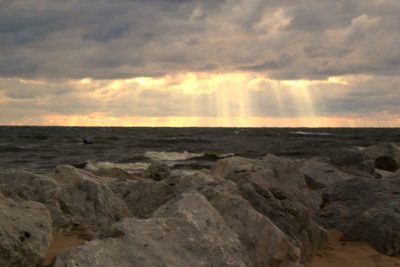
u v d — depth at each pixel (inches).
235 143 2178.9
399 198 402.0
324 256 324.2
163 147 1879.9
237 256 239.0
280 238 272.7
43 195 320.2
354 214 401.4
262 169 435.2
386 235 348.8
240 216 283.0
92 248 213.0
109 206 329.7
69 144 2065.7
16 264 228.4
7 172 332.5
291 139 2657.5
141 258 217.5
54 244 273.0
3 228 230.4
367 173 612.4
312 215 410.0
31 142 2228.1
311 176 524.4
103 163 970.7
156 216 259.8
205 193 311.4
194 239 237.8
